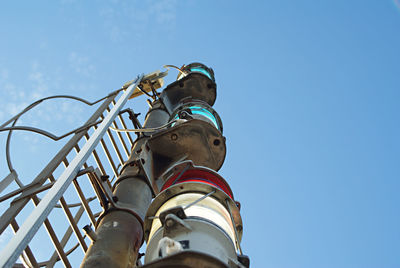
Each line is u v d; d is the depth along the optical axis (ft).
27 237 12.03
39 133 23.68
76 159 16.26
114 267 17.83
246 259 13.97
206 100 39.04
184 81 39.19
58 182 14.67
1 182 22.45
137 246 20.24
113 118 20.72
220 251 13.14
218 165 26.08
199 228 13.47
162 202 15.62
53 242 18.02
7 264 10.90
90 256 18.15
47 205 13.39
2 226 15.84
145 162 25.00
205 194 15.43
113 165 28.58
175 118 30.25
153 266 10.64
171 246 11.62
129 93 24.30
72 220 20.03
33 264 17.70
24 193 17.76
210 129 25.46
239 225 15.72
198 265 10.53
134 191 23.40
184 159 25.26
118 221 20.53
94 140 18.01
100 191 21.30
